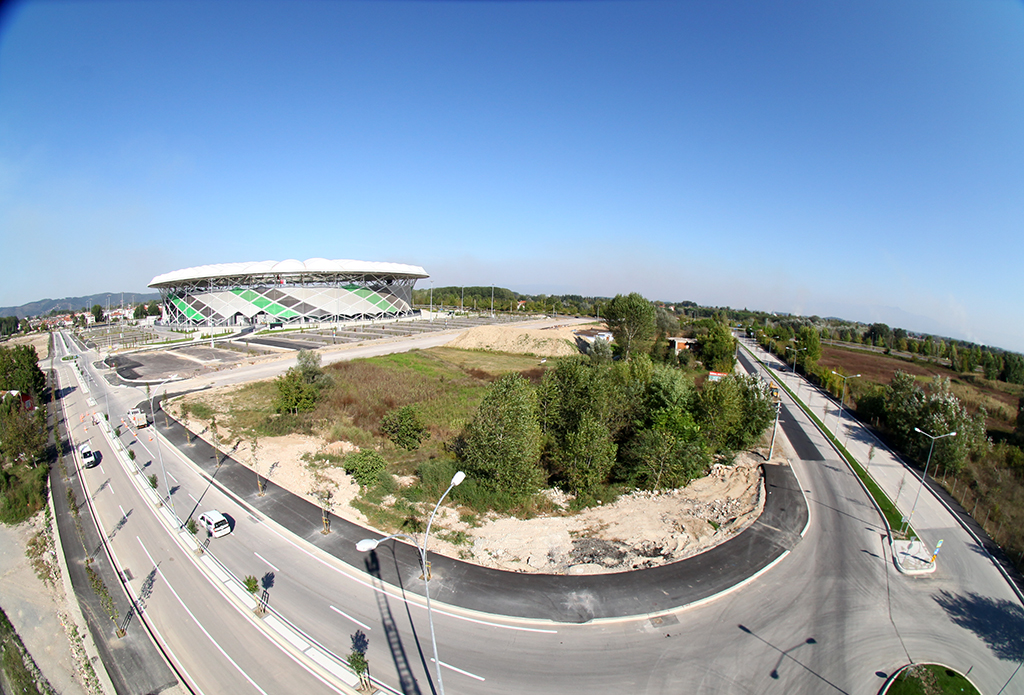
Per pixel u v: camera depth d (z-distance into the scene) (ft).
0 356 186.09
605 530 96.27
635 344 279.69
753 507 107.24
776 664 62.49
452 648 64.64
